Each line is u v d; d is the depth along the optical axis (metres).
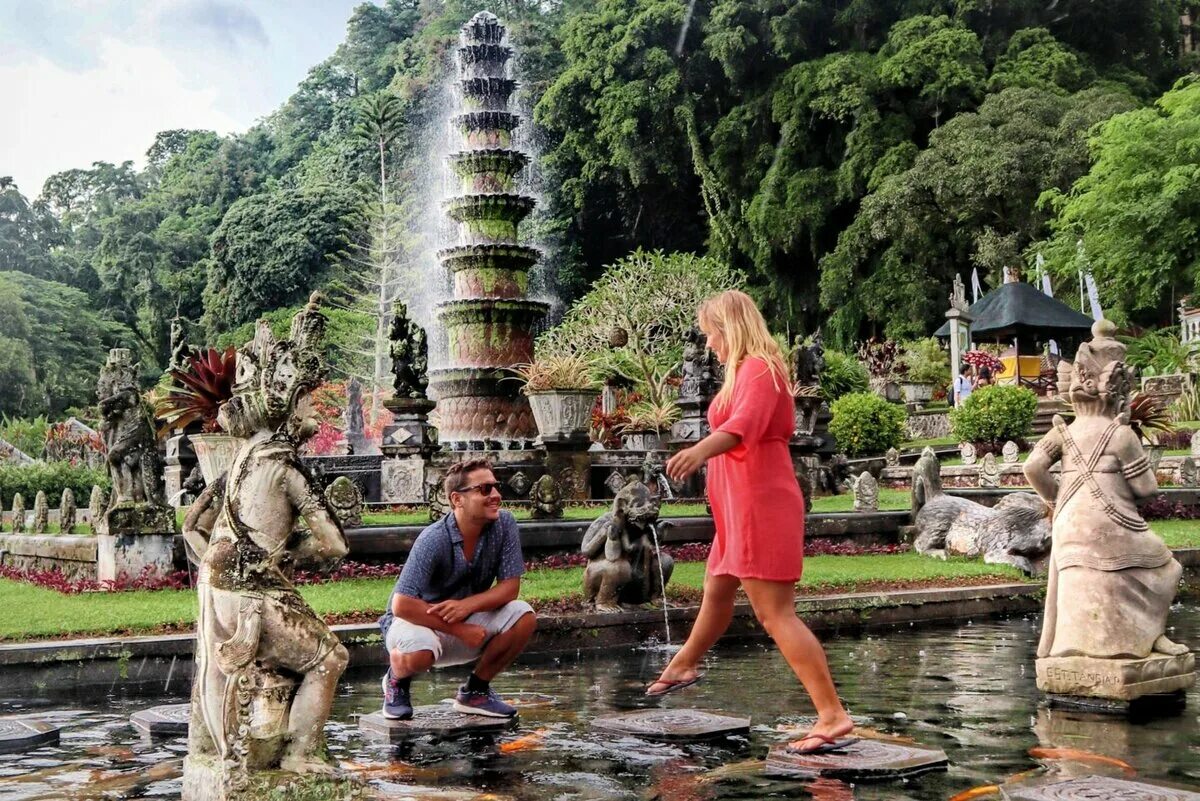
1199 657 7.19
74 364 56.41
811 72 47.28
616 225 54.69
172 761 4.55
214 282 56.16
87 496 23.72
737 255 50.12
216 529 3.72
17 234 70.00
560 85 50.38
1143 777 4.11
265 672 3.60
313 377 3.83
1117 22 47.44
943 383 35.50
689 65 49.69
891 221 41.47
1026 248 38.59
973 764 4.33
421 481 14.88
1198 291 28.94
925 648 7.85
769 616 4.41
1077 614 5.70
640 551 8.62
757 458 4.39
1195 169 27.53
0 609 8.54
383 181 47.38
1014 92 41.12
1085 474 5.78
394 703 5.18
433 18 70.25
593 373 25.61
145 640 6.98
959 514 12.59
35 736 5.02
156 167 85.38
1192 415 27.00
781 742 4.73
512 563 5.18
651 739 4.82
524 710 5.57
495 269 18.88
